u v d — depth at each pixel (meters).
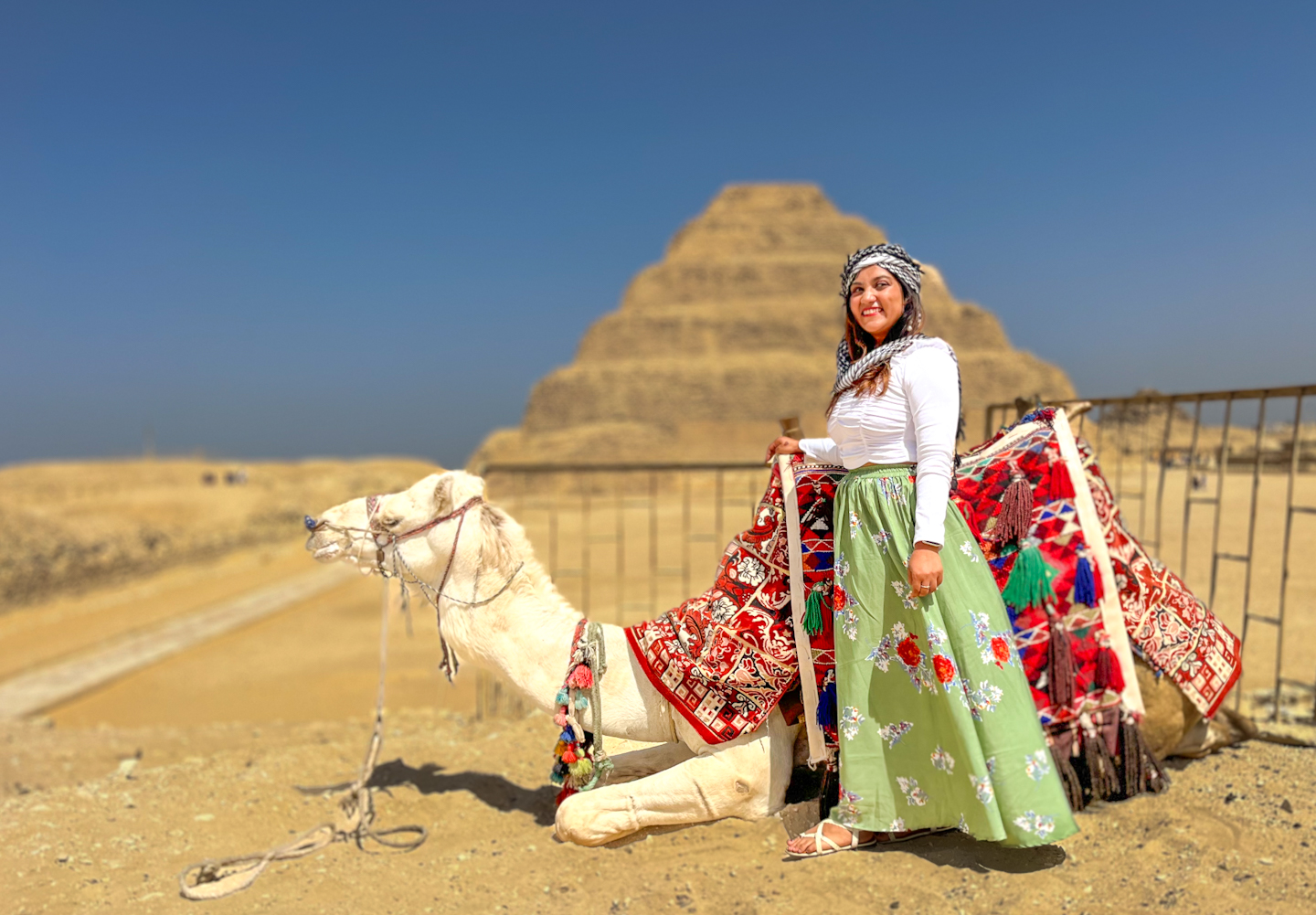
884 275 3.82
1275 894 3.51
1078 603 4.19
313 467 95.31
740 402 143.00
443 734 7.27
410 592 4.60
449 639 4.45
